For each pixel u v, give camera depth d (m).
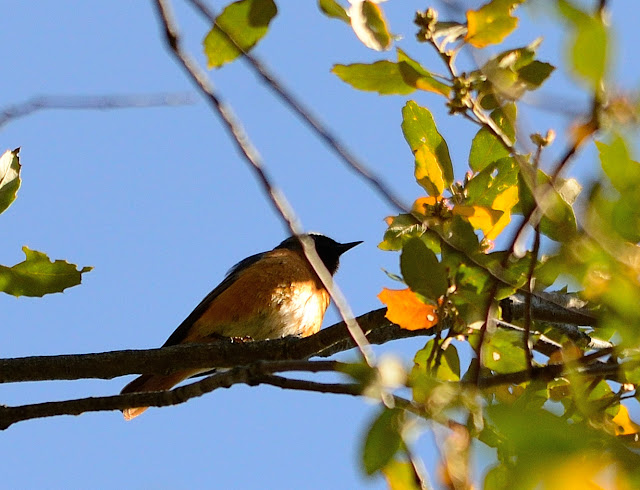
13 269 9.13
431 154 8.08
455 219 7.13
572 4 4.35
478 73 6.53
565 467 3.88
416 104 8.16
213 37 6.55
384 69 6.66
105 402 7.89
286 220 5.97
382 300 7.04
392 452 5.41
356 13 6.54
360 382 5.24
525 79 6.36
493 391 7.22
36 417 7.98
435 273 6.73
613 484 4.64
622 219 5.14
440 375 7.55
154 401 7.70
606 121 5.14
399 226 7.90
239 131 5.85
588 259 5.39
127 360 10.09
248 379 6.79
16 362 9.82
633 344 4.98
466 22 6.39
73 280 9.23
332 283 6.06
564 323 8.83
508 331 7.91
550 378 6.41
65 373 9.84
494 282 6.70
